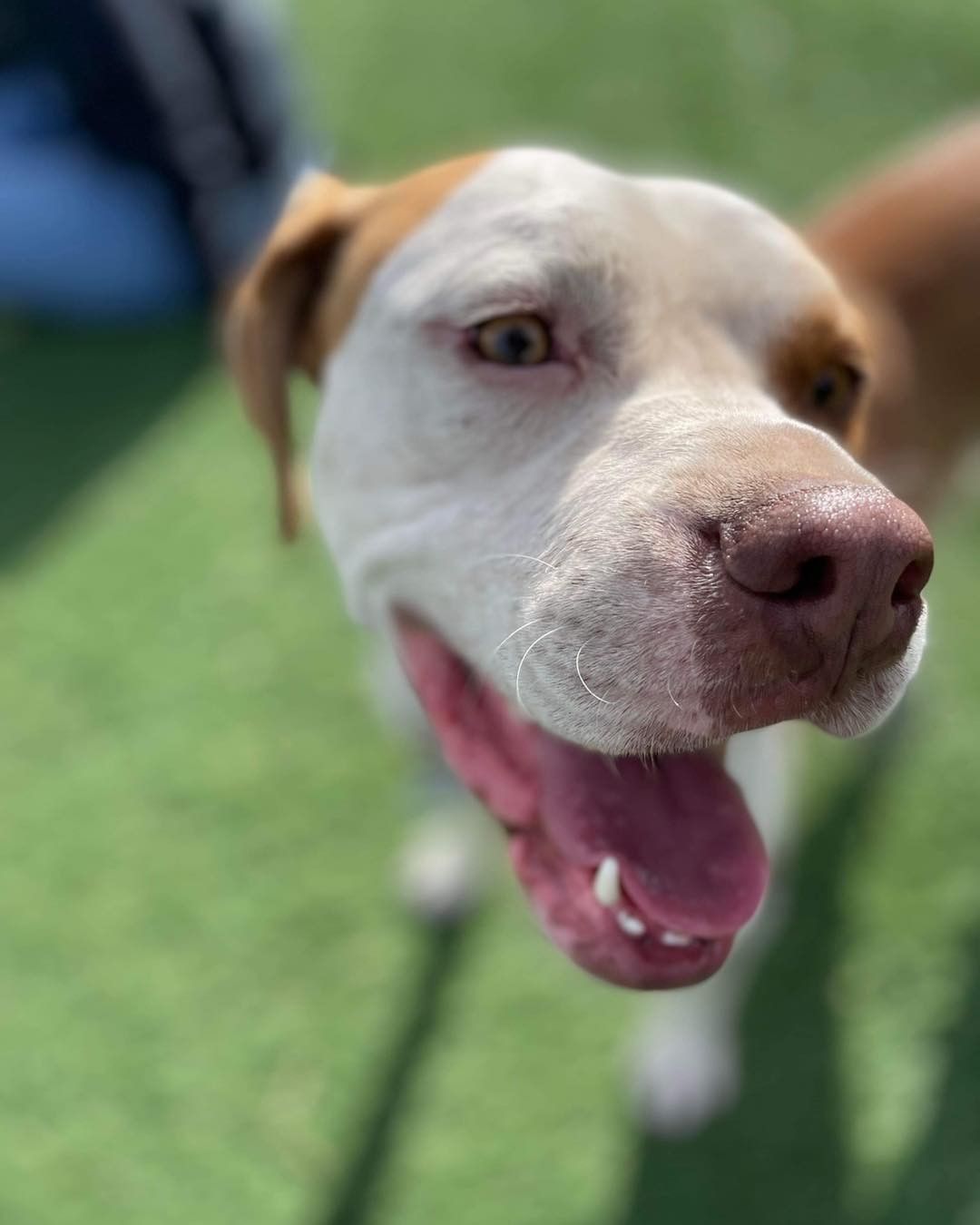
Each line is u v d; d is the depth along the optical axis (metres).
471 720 0.40
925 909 0.62
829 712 0.29
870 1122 0.56
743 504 0.28
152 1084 0.58
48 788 0.69
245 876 0.65
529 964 0.61
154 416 0.95
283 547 0.83
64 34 0.92
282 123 1.02
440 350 0.37
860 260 0.65
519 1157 0.55
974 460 0.73
